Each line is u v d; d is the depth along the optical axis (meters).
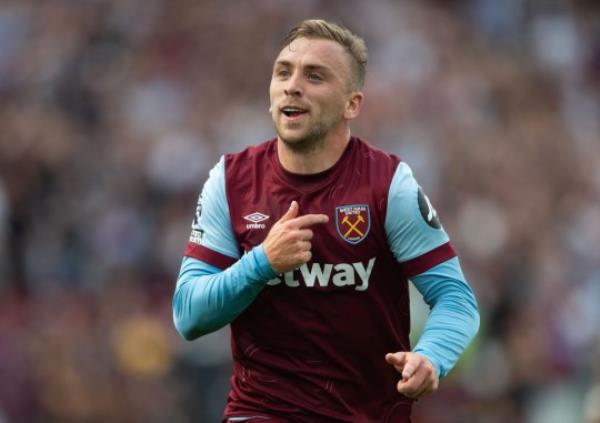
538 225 61.78
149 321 46.22
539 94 79.12
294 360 17.92
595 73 85.00
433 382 16.73
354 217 17.66
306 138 17.61
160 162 56.34
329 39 17.83
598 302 52.44
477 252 56.78
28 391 42.75
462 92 72.12
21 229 50.78
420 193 17.83
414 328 38.88
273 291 17.75
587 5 87.88
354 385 18.05
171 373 45.19
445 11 82.94
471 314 17.86
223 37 69.00
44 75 62.47
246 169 18.17
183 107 62.94
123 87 63.75
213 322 17.44
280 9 72.25
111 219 52.22
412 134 63.94
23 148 54.69
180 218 53.66
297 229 16.95
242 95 65.56
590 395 34.22
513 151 68.62
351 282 17.69
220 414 44.38
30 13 67.19
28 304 46.75
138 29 68.12
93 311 46.72
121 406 44.12
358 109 18.09
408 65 72.81
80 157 56.53
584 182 70.38
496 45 82.19
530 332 48.41
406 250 17.81
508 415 46.25
